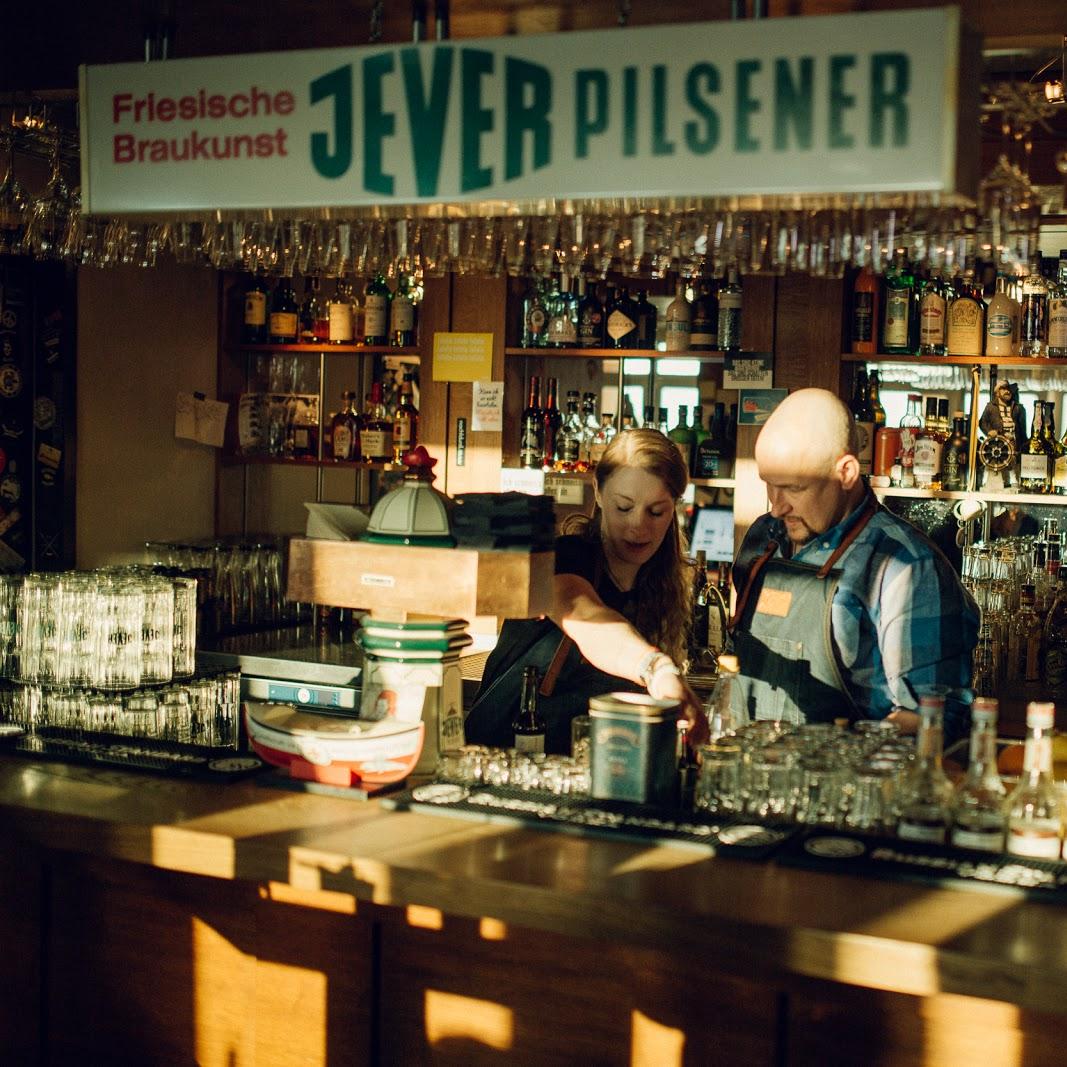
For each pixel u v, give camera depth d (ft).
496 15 8.19
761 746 7.54
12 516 13.37
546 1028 7.06
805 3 7.68
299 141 6.48
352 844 6.89
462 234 8.84
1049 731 6.91
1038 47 8.43
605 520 10.18
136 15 8.58
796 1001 6.50
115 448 14.78
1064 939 5.69
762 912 5.98
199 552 15.01
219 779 8.15
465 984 7.24
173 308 15.62
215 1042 7.91
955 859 6.70
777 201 6.75
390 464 15.61
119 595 10.75
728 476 14.87
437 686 8.22
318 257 9.25
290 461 16.24
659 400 15.38
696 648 14.48
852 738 7.58
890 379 14.66
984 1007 6.11
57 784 8.09
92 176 6.89
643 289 15.05
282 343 16.37
